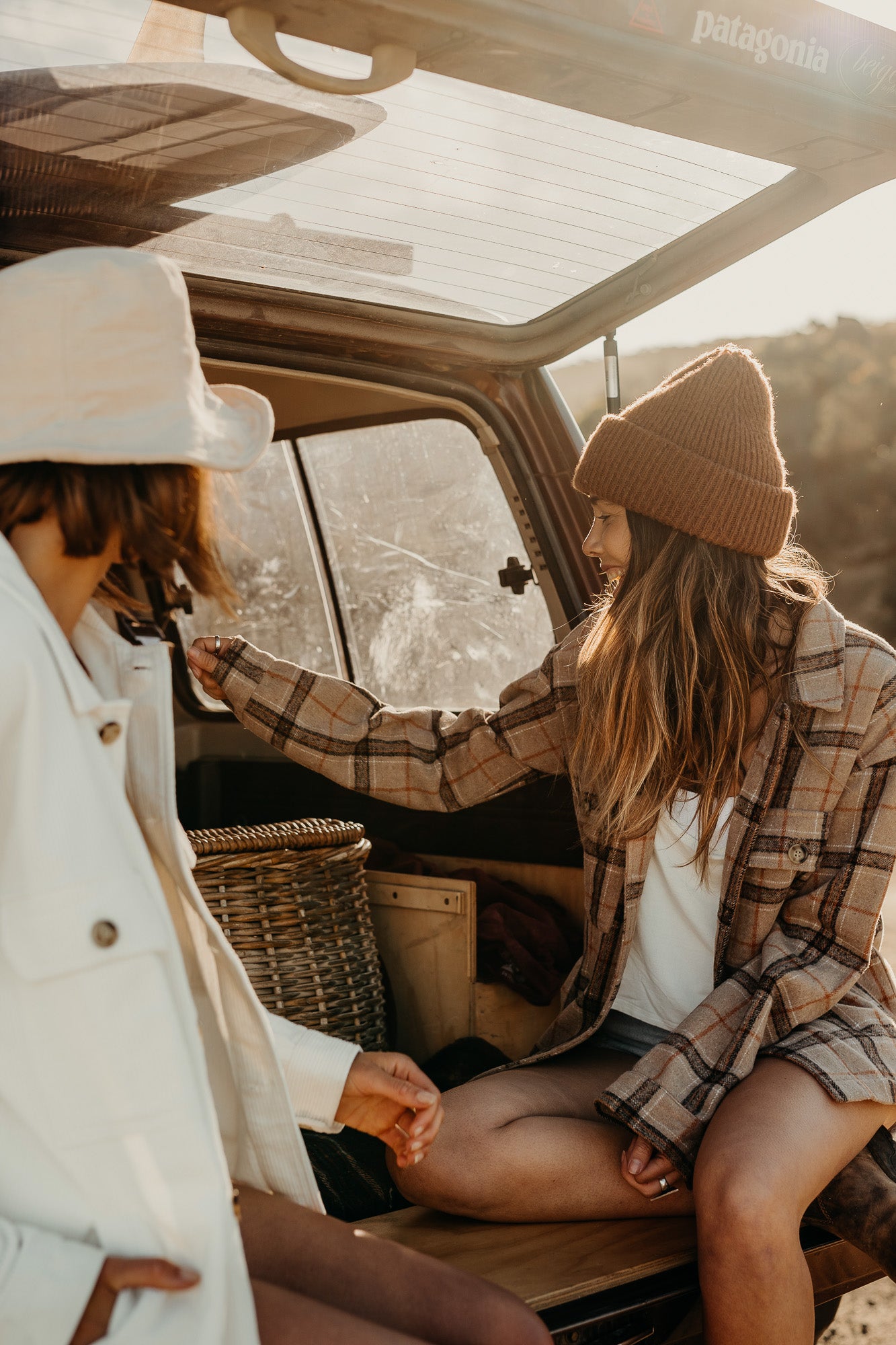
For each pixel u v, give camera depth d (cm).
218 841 222
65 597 113
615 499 186
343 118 161
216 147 167
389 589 303
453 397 262
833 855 182
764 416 187
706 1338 153
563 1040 204
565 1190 175
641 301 228
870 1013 181
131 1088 100
